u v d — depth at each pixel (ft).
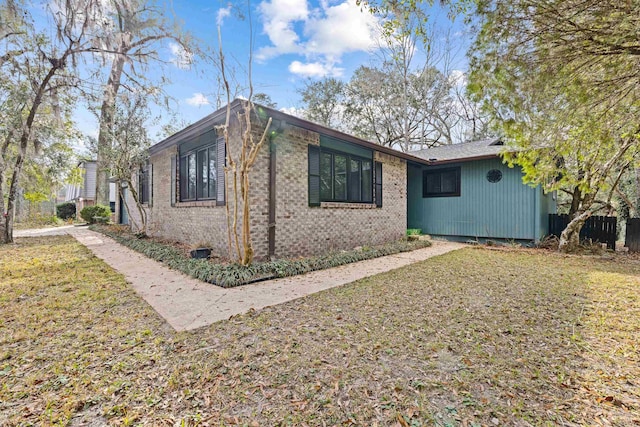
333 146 26.04
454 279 17.11
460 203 36.55
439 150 42.88
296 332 9.92
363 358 8.29
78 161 60.08
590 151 20.16
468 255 25.96
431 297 13.75
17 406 6.27
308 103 73.61
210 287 15.38
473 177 35.55
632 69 10.53
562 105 12.19
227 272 16.67
